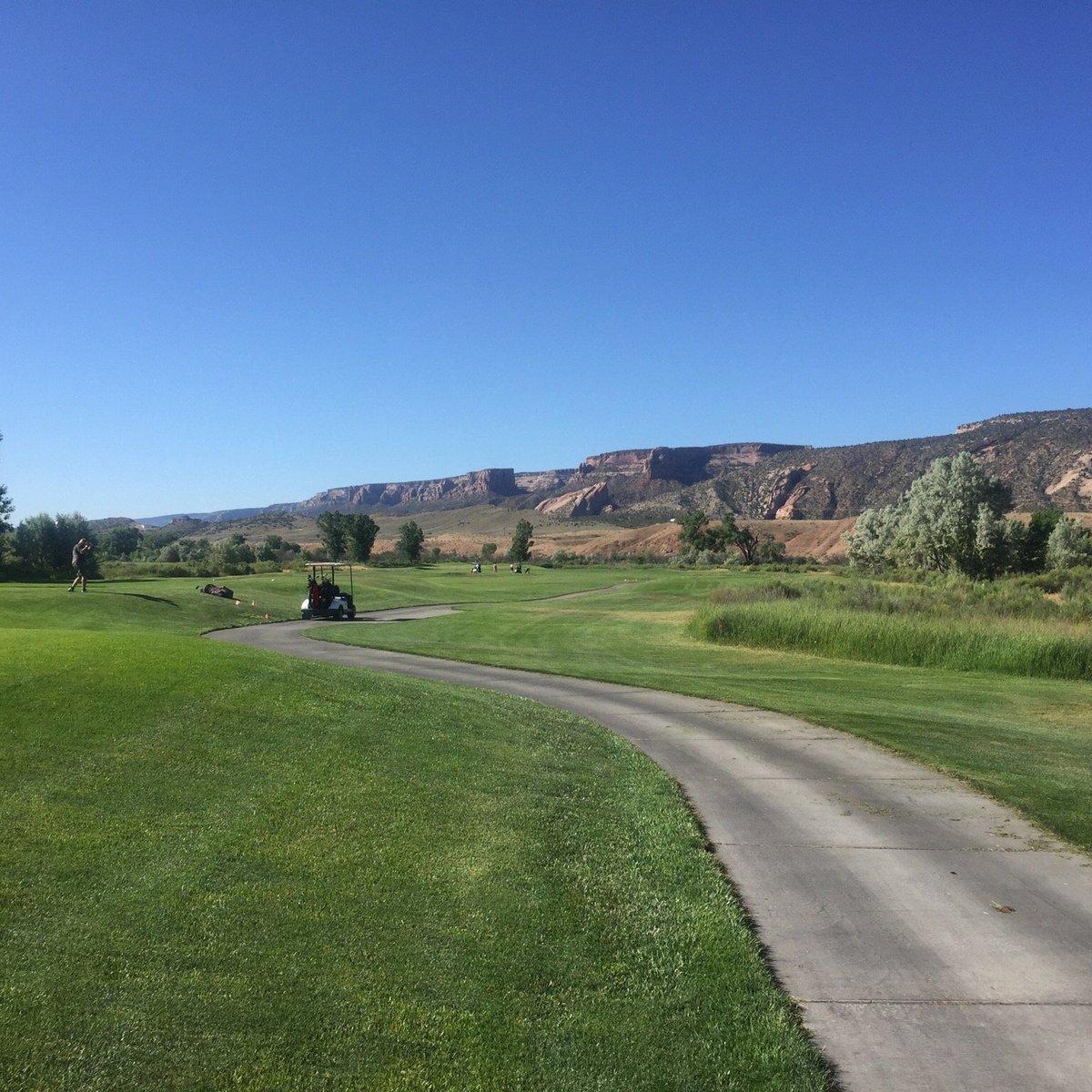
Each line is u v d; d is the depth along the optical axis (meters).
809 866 7.19
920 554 54.78
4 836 6.12
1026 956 5.59
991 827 8.30
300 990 4.67
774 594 39.75
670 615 40.72
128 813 6.83
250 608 37.72
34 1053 3.98
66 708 8.91
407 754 9.49
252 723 9.59
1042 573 51.22
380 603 46.81
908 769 10.64
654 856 7.21
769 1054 4.38
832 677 21.20
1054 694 18.50
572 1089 4.05
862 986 5.17
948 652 23.75
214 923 5.30
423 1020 4.50
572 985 5.01
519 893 6.17
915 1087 4.17
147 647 12.02
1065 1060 4.41
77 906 5.32
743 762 11.00
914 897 6.54
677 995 4.95
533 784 9.08
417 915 5.68
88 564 55.25
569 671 20.41
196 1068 3.98
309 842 6.71
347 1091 3.92
